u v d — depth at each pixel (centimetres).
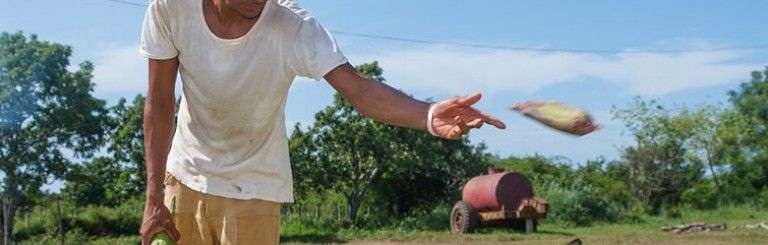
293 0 367
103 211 3525
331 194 4422
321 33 360
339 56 357
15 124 2633
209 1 348
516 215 3425
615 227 3959
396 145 4091
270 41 352
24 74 2617
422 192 4359
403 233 3591
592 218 4272
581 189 4519
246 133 367
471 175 4353
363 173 4069
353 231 3797
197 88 360
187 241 383
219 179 372
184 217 380
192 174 375
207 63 352
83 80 2733
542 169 5522
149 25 359
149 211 369
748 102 5678
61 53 2686
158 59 362
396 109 349
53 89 2684
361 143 3991
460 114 337
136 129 3259
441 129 336
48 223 3231
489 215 3466
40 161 2697
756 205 5216
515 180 3462
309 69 357
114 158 3294
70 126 2695
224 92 355
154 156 371
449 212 4009
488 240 3067
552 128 305
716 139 5378
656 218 4684
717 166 5412
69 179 2789
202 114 367
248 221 373
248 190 371
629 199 5238
